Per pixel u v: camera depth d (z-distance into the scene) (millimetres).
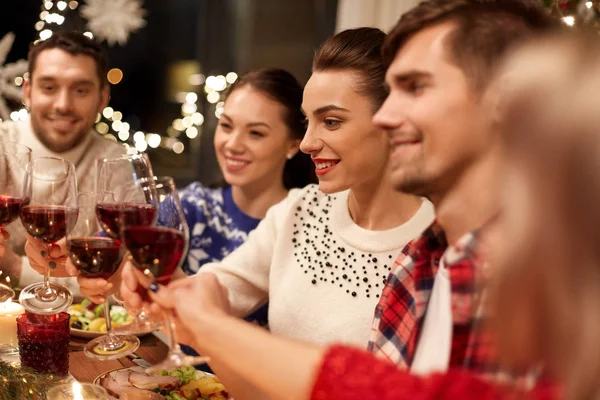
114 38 3150
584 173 554
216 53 4602
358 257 1486
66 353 1327
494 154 819
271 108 2045
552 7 1648
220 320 899
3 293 1521
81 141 2604
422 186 861
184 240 1081
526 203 585
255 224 2166
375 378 715
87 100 2539
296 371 768
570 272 563
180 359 941
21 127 2619
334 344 774
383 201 1470
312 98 1399
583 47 606
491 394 665
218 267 1647
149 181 1093
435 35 838
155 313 1175
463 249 829
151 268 1059
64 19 3125
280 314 1551
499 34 804
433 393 682
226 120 2082
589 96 562
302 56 4496
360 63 1360
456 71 816
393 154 882
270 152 2076
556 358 581
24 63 2973
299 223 1609
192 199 2180
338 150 1397
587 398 570
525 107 603
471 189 843
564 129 565
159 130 4613
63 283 1855
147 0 4520
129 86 4562
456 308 819
